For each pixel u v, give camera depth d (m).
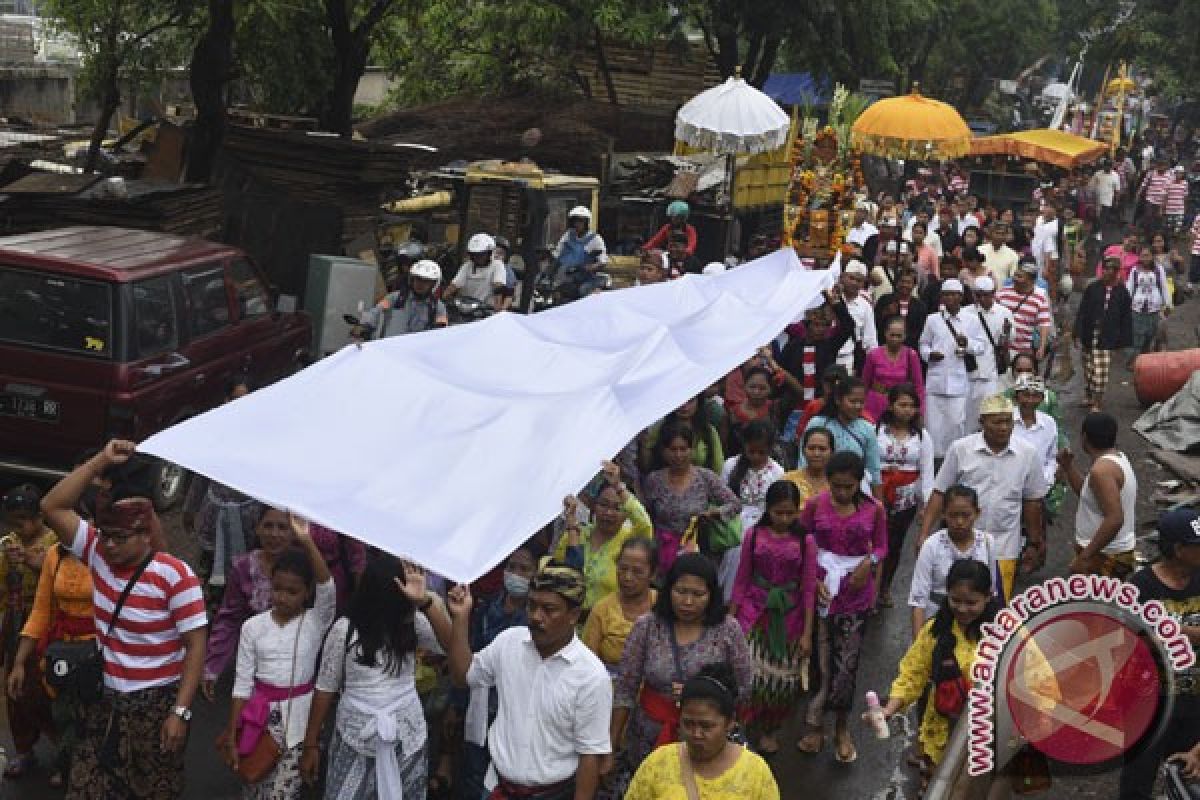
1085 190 34.50
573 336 8.79
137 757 6.33
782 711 7.85
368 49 21.62
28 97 27.58
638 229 21.66
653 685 6.33
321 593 6.45
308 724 6.31
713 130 17.88
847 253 18.78
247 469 5.80
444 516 5.66
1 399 10.77
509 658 5.80
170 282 11.44
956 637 6.64
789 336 12.55
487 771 6.39
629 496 7.51
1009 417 8.80
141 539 6.23
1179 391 14.50
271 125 20.48
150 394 10.95
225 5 17.36
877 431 10.16
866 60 29.16
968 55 52.78
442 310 12.52
